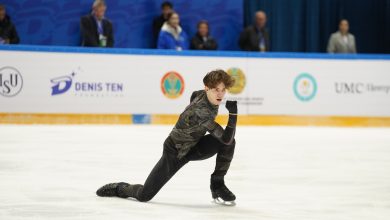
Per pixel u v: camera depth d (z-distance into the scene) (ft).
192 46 119.24
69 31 128.88
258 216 39.17
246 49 122.31
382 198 46.32
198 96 39.45
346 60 110.73
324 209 41.93
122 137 84.74
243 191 48.26
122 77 104.73
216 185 41.63
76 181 51.29
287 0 138.82
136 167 59.36
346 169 60.85
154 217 38.11
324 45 141.59
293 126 109.09
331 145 81.05
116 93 104.63
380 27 143.43
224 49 136.56
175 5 133.18
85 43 111.24
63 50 102.68
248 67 108.27
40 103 102.27
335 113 110.93
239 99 108.06
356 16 142.92
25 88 101.71
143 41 132.16
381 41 142.61
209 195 46.26
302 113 110.01
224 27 136.05
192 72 106.83
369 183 53.01
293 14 139.33
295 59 109.50
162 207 41.29
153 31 127.03
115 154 68.18
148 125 103.60
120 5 130.21
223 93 38.04
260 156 69.15
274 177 55.26
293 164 63.57
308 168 61.05
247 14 137.80
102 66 104.06
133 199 43.88
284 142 83.46
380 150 76.59
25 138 81.56
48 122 102.68
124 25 130.82
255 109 108.68
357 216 39.88
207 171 58.18
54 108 102.83
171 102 106.42
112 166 59.77
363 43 143.43
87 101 103.76
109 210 39.88
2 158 63.82
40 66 102.01
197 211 40.24
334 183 52.80
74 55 103.04
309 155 70.79
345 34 126.41
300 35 140.26
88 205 41.45
